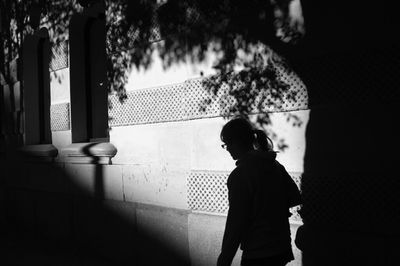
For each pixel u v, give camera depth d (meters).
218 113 5.16
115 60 6.60
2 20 10.15
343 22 4.13
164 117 5.86
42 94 9.17
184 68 5.59
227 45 5.09
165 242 5.85
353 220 4.10
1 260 6.77
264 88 4.74
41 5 8.64
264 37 4.74
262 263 3.12
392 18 3.85
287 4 4.55
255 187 3.14
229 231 3.07
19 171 9.15
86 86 7.87
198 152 5.40
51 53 8.35
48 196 8.12
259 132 3.53
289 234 3.32
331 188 4.23
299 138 4.47
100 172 6.89
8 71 9.92
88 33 7.93
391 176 3.88
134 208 6.27
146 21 6.09
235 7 4.99
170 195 5.79
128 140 6.43
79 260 6.66
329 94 4.23
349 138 4.12
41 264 6.50
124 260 6.46
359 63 4.03
